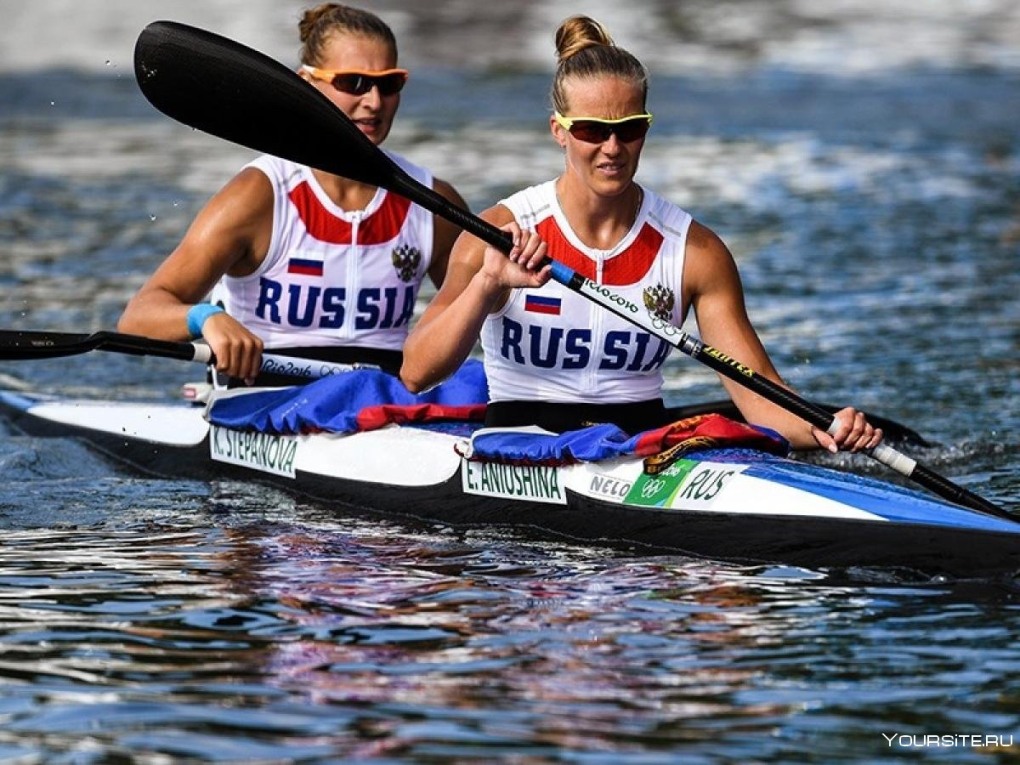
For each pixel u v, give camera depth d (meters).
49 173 56.81
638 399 21.66
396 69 24.59
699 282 21.12
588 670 14.85
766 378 19.59
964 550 17.72
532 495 20.78
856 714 13.76
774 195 52.56
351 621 16.41
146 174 56.78
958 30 98.50
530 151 60.44
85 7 107.44
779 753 12.95
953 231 46.72
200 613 16.70
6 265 41.62
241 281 25.14
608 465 20.25
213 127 22.06
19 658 15.28
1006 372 30.98
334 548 19.77
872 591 17.30
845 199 51.81
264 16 99.50
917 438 25.16
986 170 57.44
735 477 19.27
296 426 23.33
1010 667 14.84
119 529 20.84
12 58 88.44
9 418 28.34
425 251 25.62
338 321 25.39
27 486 23.80
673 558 19.02
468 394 23.92
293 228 24.72
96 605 17.02
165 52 21.89
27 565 18.77
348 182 24.89
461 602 17.11
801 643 15.59
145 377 32.34
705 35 95.75
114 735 13.34
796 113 71.19
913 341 33.84
